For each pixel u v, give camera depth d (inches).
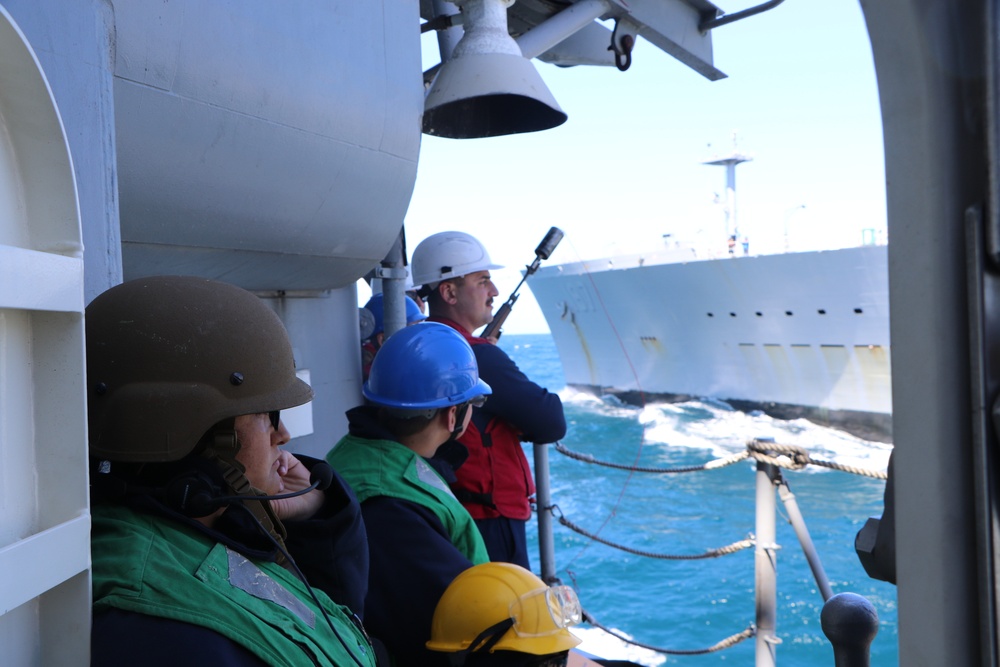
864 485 897.5
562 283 1445.6
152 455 41.3
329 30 90.3
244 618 39.7
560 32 151.3
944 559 24.5
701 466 150.0
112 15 63.1
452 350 84.7
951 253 24.1
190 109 72.7
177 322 42.8
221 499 42.4
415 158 110.1
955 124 24.0
